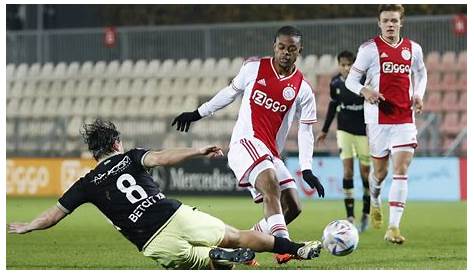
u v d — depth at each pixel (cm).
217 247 2786
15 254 3731
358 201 6600
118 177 2767
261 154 3088
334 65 7688
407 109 3866
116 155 2802
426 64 7681
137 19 9075
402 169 3822
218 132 7775
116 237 4375
